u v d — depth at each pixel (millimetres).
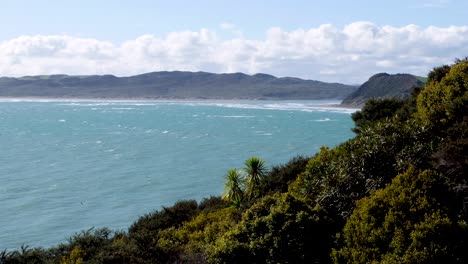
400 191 15781
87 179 94312
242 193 32688
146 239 21297
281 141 153375
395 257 14227
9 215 68812
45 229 62062
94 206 73750
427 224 14383
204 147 140375
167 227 31469
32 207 73312
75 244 23078
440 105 22750
